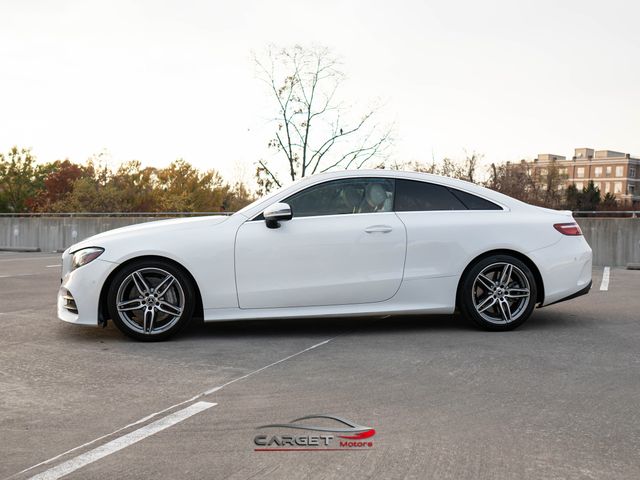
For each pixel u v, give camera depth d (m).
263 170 25.64
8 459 2.82
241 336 5.57
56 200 54.97
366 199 5.69
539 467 2.69
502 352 4.83
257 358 4.72
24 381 4.11
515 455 2.82
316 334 5.63
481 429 3.16
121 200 48.66
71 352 4.96
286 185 5.81
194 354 4.88
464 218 5.72
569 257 5.81
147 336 5.34
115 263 5.32
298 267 5.46
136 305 5.36
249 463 2.76
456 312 6.76
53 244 23.89
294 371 4.32
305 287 5.47
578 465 2.71
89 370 4.39
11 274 11.93
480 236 5.66
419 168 40.28
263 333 5.71
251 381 4.08
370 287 5.53
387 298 5.57
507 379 4.07
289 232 5.48
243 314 5.45
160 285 5.37
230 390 3.87
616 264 14.95
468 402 3.59
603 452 2.86
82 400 3.69
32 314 6.85
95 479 2.61
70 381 4.10
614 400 3.62
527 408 3.48
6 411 3.49
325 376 4.18
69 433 3.14
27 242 24.59
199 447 2.95
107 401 3.67
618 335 5.48
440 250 5.61
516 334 5.54
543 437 3.04
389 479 2.59
